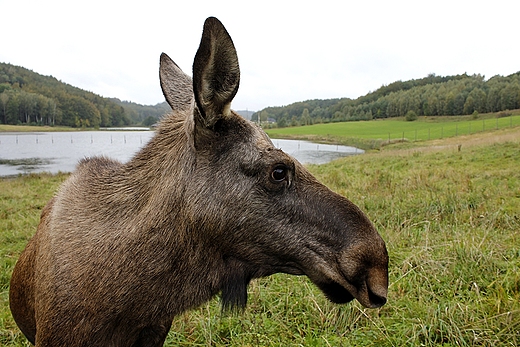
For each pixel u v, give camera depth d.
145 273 2.41
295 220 2.46
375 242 2.47
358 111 138.12
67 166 31.86
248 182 2.43
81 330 2.41
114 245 2.45
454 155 18.62
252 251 2.50
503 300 4.21
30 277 2.93
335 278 2.43
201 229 2.43
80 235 2.54
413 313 4.23
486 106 99.75
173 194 2.45
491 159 15.95
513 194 8.77
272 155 2.43
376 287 2.38
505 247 5.61
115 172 2.77
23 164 33.50
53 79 188.38
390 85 162.88
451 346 3.75
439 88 124.31
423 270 5.04
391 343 3.83
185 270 2.45
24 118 132.12
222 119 2.38
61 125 139.25
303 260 2.48
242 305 2.61
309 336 4.02
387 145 48.81
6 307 5.08
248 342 4.04
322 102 182.50
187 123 2.51
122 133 110.62
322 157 36.31
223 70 2.25
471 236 6.00
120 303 2.40
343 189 10.71
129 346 2.56
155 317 2.48
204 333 4.14
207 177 2.43
